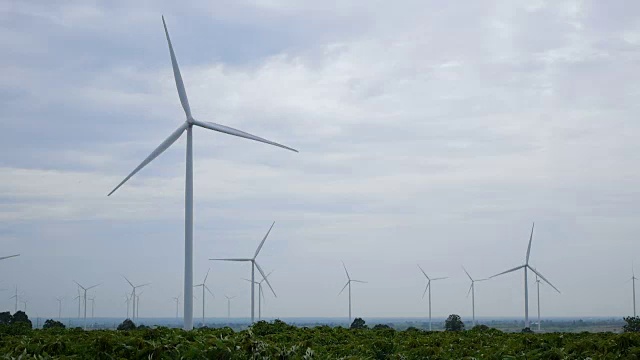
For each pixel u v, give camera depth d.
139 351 21.69
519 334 35.16
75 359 21.48
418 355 28.33
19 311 66.62
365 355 28.27
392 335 36.53
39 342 22.95
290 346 27.83
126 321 68.50
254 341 23.22
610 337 30.05
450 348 29.70
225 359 21.88
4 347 23.06
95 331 30.77
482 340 32.38
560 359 26.52
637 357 26.23
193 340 24.34
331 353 27.41
